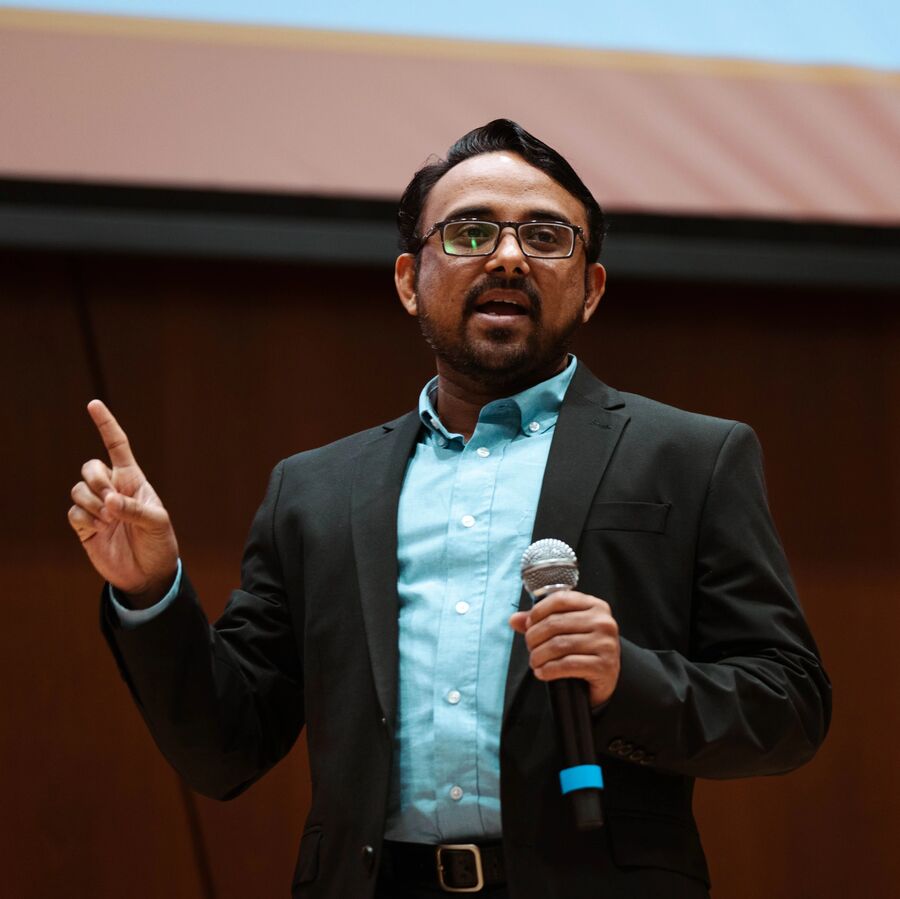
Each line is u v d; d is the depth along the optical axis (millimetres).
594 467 5156
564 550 4512
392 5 9070
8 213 8727
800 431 10117
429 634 5004
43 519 9398
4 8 8758
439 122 8969
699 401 10078
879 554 10008
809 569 9930
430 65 9031
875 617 9906
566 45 9164
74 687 9242
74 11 8820
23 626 9258
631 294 10156
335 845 4812
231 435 9656
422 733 4859
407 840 4801
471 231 5480
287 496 5699
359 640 5082
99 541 4840
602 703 4348
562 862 4531
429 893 4707
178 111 8781
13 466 9422
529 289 5398
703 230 9281
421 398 5797
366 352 9898
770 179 9180
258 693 5402
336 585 5238
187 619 4945
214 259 9250
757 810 9578
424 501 5348
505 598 4977
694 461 5199
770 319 10227
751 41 9336
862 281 9562
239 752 5262
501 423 5500
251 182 8742
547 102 9062
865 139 9320
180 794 9250
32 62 8711
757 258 9398
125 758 9227
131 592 4910
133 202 8812
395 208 9078
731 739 4535
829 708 5039
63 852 9047
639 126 9125
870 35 9445
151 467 9531
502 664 4867
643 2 9273
